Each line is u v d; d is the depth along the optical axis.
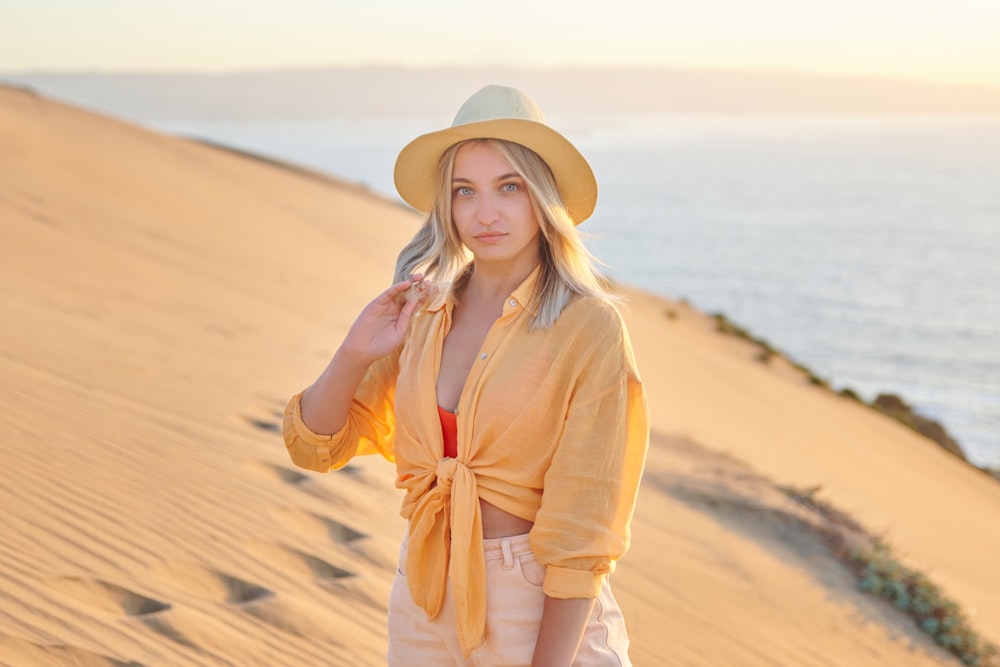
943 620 7.45
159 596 3.64
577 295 2.13
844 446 17.30
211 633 3.50
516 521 2.12
